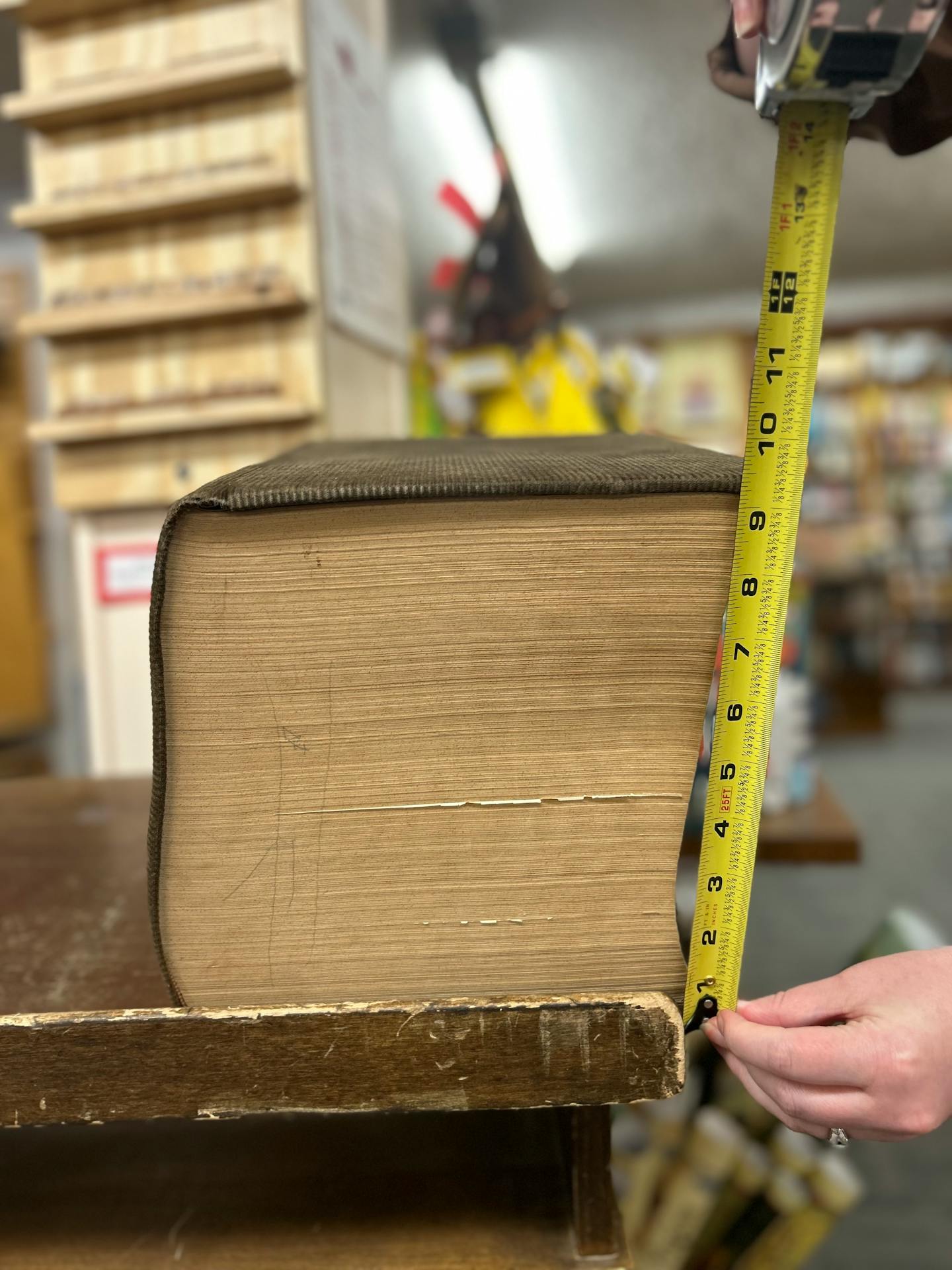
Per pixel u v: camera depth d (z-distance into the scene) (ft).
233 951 1.67
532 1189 2.05
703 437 23.98
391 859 1.64
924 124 1.99
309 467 1.79
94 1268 1.86
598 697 1.60
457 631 1.56
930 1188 5.51
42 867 2.87
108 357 5.06
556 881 1.65
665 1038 1.59
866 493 24.71
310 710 1.59
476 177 14.11
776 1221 3.32
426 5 9.38
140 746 5.29
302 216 4.75
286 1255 1.88
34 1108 1.59
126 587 5.22
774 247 1.46
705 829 1.64
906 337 24.47
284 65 4.51
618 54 10.59
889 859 11.07
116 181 4.97
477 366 6.77
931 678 25.11
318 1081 1.59
